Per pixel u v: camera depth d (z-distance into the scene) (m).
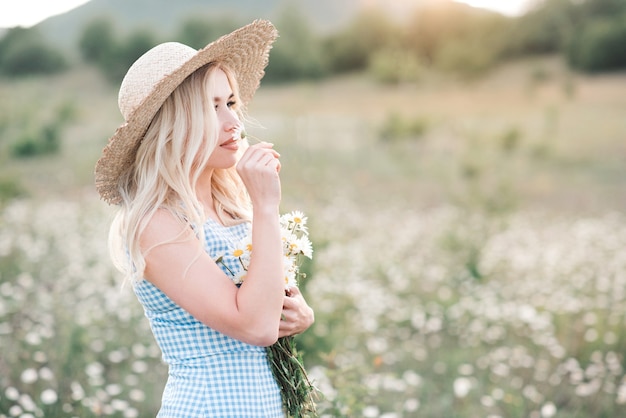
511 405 4.52
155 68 2.05
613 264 8.88
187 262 1.92
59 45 68.19
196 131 1.99
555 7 60.78
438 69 53.81
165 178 1.98
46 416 3.69
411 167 19.75
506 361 5.54
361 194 15.49
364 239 10.51
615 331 6.02
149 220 1.94
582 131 26.48
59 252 8.95
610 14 61.53
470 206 13.10
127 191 2.09
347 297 6.86
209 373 1.98
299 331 2.14
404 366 5.45
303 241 2.16
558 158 21.55
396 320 6.59
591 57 49.16
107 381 4.72
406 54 53.78
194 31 64.31
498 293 7.49
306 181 15.88
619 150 22.48
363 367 4.81
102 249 9.20
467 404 4.65
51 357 4.83
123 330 5.87
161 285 1.94
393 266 8.66
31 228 10.70
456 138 25.84
